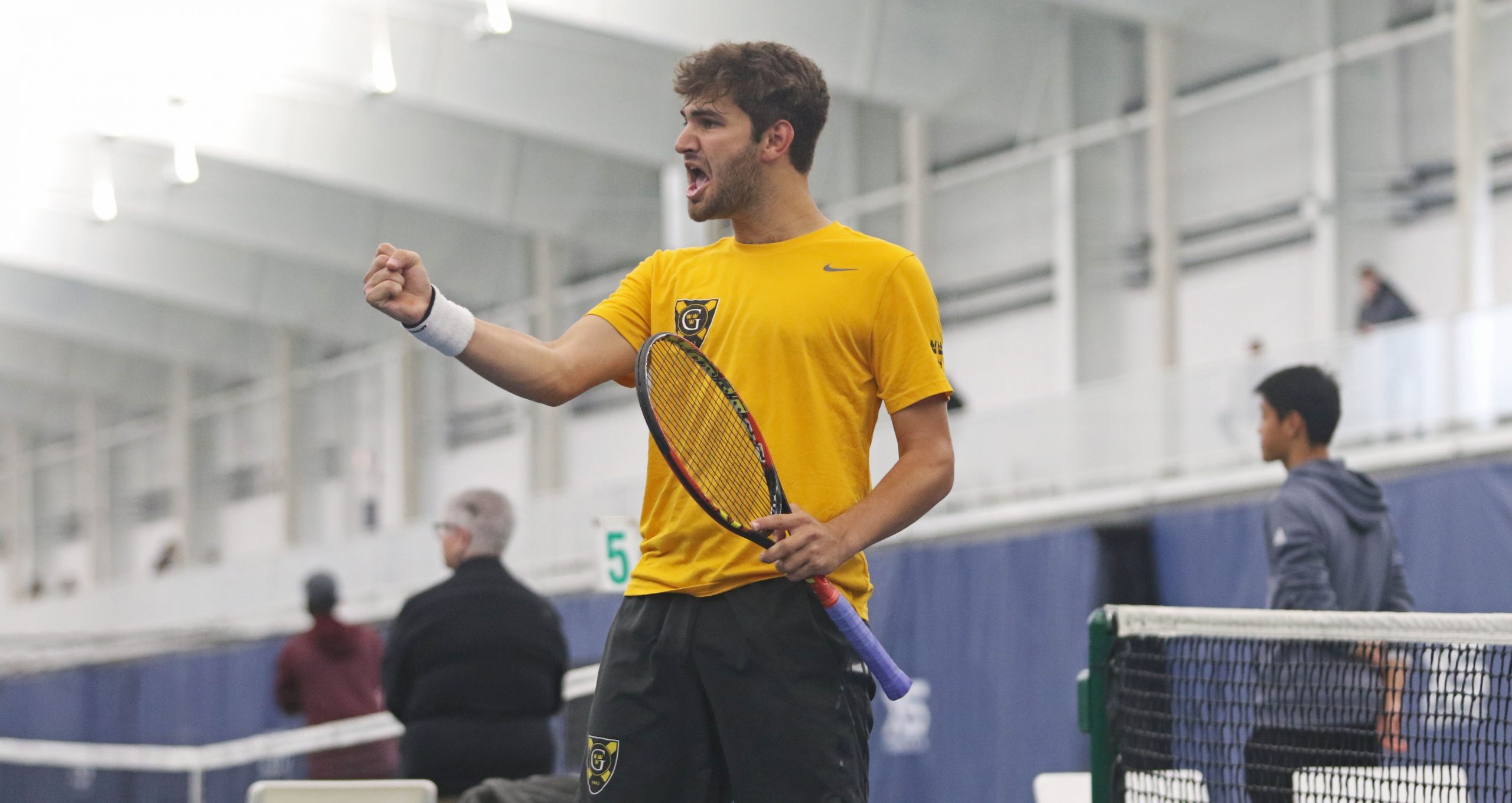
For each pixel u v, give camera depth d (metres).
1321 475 6.61
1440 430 16.03
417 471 45.16
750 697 4.19
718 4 27.34
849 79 28.05
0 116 33.94
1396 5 24.47
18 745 13.56
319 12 30.33
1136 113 28.23
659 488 4.42
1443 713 5.45
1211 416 18.14
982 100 29.05
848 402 4.33
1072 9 28.78
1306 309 25.58
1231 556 16.92
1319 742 5.55
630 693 4.31
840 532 4.08
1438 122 23.83
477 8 28.58
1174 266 27.12
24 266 42.56
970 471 21.09
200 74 31.19
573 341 4.52
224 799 11.15
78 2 30.72
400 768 8.33
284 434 49.53
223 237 39.47
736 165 4.39
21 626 43.12
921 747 19.36
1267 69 26.48
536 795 7.21
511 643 8.11
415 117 35.44
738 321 4.37
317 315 45.88
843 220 32.62
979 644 18.78
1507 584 14.66
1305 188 25.69
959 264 31.53
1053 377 29.48
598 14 26.95
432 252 40.66
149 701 31.95
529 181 36.16
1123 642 4.71
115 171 38.25
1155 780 5.04
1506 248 22.88
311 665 12.29
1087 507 19.23
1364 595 6.55
